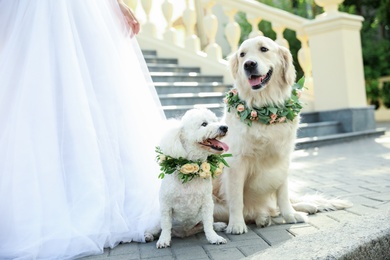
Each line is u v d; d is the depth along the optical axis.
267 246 2.63
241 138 3.11
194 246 2.72
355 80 8.77
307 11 16.72
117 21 3.48
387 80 16.12
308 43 9.55
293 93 3.46
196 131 2.73
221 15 15.81
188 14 9.39
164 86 7.89
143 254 2.60
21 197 2.62
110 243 2.75
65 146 2.79
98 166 2.79
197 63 9.29
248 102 3.20
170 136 2.76
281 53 3.41
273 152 3.16
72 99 2.83
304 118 8.56
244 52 3.36
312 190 4.13
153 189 3.11
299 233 2.87
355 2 17.02
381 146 7.16
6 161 2.72
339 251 2.11
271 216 3.43
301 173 5.15
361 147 7.21
